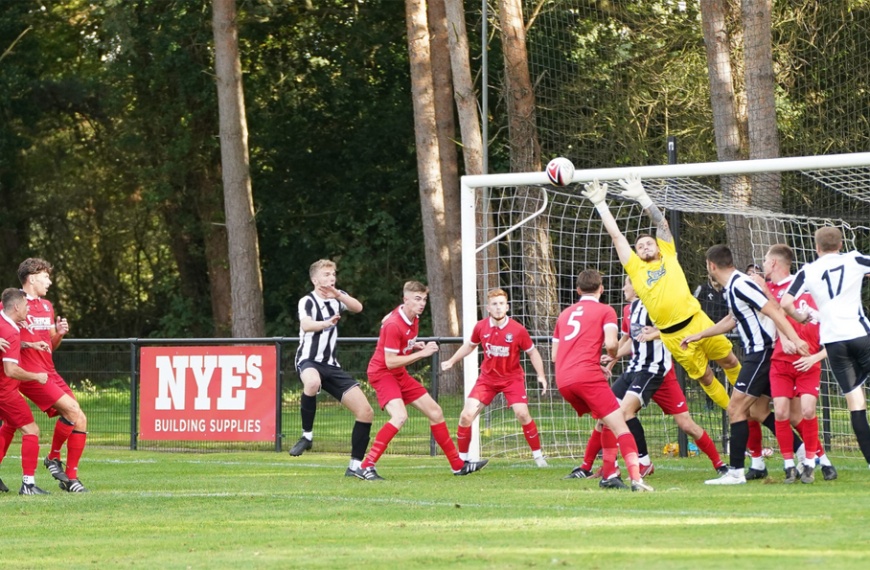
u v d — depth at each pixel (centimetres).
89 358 3597
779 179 3684
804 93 6078
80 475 2703
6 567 1420
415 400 2550
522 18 5747
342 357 3375
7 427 2400
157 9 7281
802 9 6006
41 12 7794
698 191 3161
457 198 6328
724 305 3103
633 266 2238
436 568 1295
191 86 7319
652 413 3581
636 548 1391
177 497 2178
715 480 2197
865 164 2573
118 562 1429
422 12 5844
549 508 1848
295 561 1380
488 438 3222
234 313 6175
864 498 1873
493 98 7150
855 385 2134
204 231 7756
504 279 4384
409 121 7825
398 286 7906
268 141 7862
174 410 3381
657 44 6322
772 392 2180
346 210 8056
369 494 2153
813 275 2142
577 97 6112
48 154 7956
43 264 2386
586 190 2234
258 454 3269
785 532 1498
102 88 7669
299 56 7788
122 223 8250
